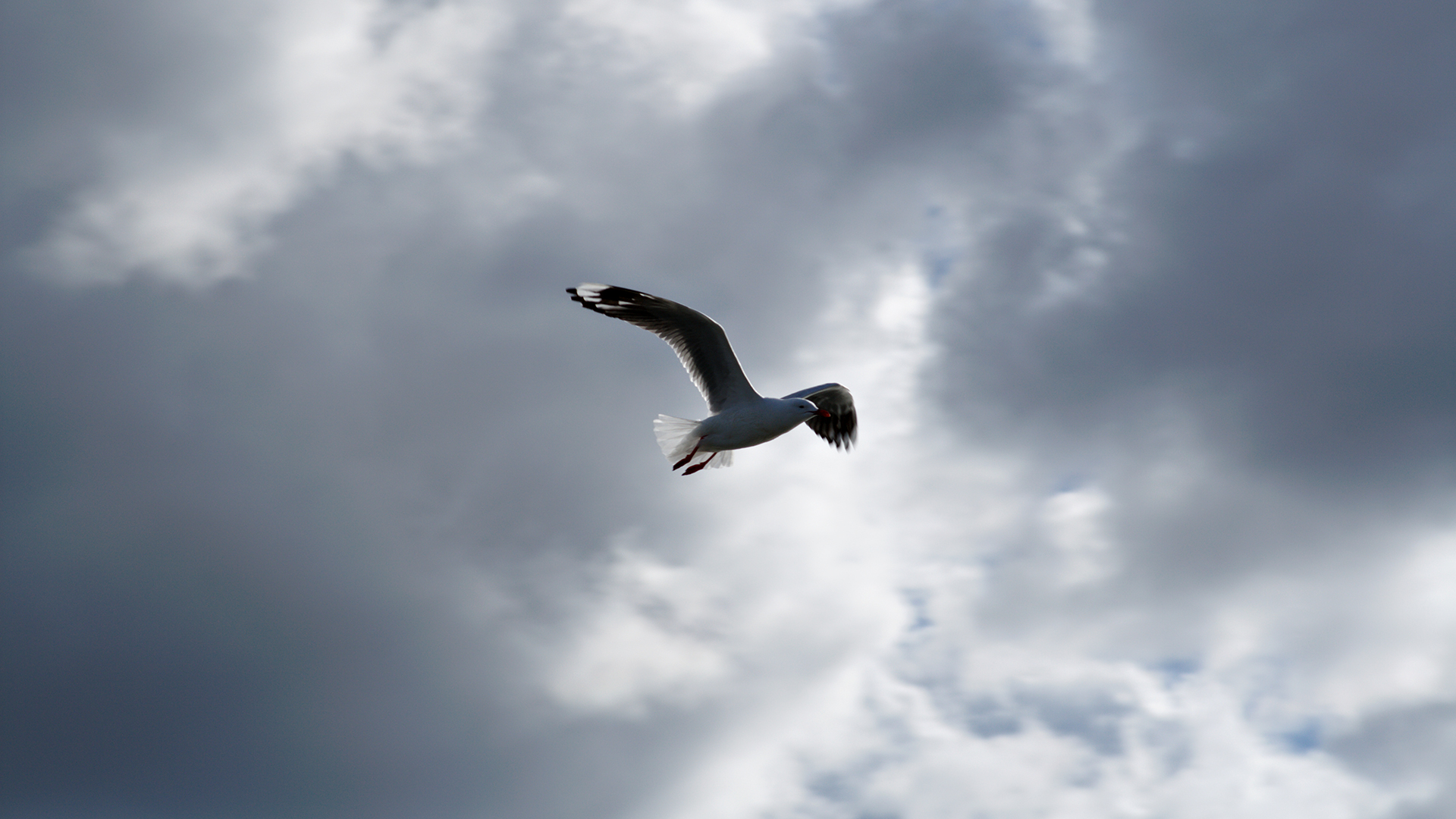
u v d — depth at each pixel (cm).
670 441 1274
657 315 1244
